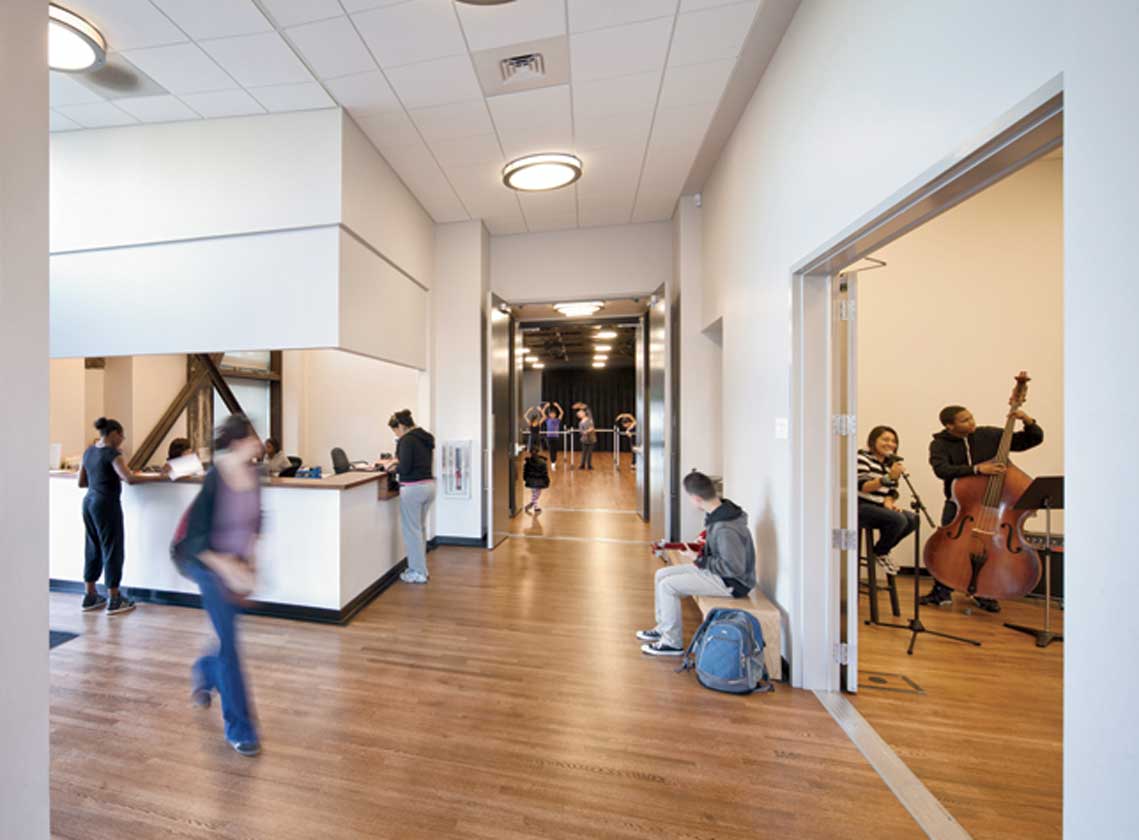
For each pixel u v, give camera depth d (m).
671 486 4.71
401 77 2.80
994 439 3.02
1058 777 1.74
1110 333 0.83
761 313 2.77
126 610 3.21
